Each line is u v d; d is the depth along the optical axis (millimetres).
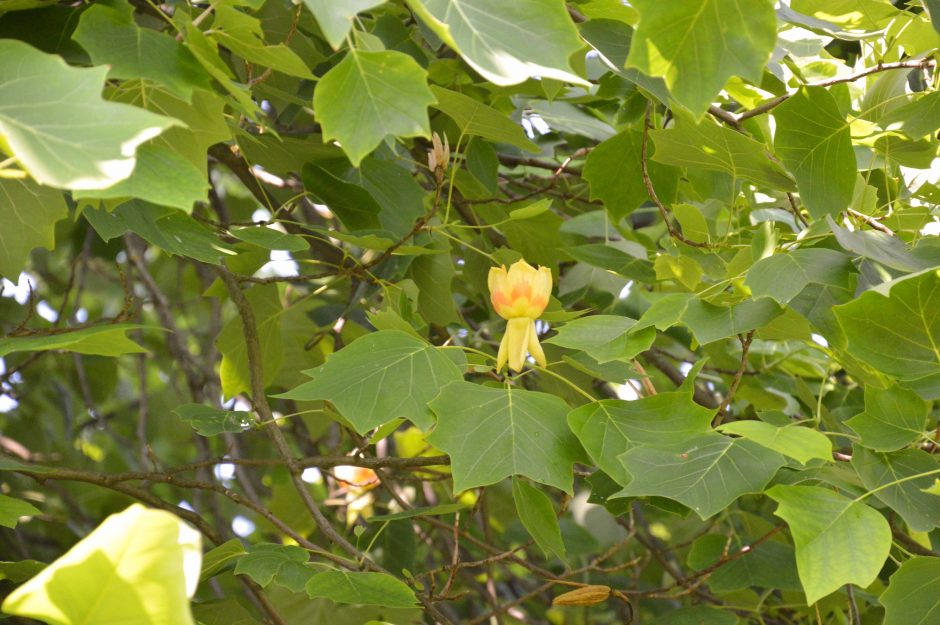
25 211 2383
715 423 2291
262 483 5508
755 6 1515
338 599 2033
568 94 3518
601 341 2125
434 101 1556
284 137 2820
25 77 1310
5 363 5227
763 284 2023
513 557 2734
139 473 2535
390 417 1973
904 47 2645
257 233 2539
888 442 2002
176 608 1283
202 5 2559
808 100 2234
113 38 1692
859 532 1812
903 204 2773
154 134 1263
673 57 1544
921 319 1938
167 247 2254
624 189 3062
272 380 3586
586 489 4973
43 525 5250
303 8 2805
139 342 5258
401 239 2848
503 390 2057
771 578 2873
